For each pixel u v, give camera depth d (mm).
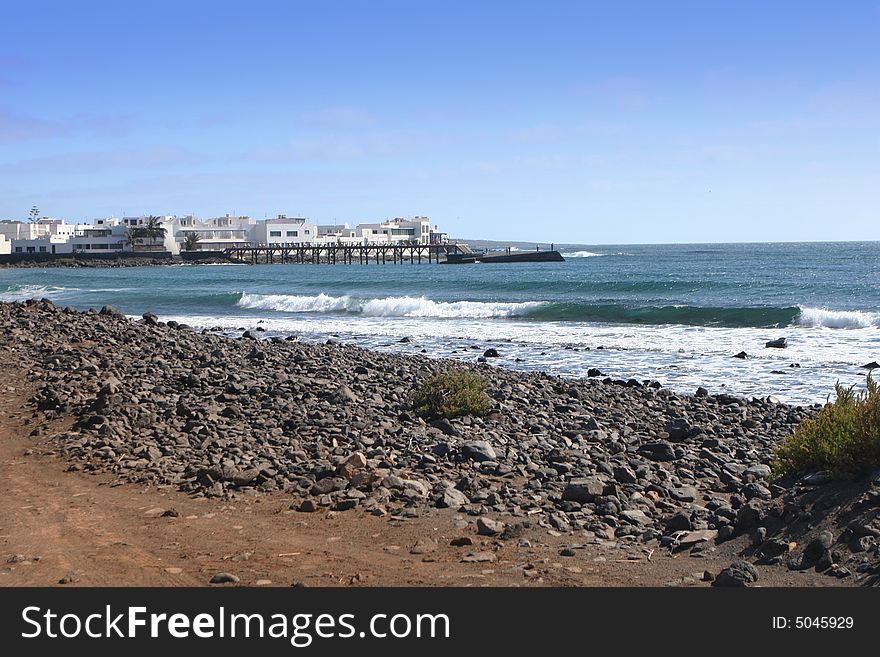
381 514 8398
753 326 33938
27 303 33500
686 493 9461
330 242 197375
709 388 20281
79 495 9336
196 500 9078
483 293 56781
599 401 17359
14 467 10609
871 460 7297
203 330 31688
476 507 8594
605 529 7902
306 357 22250
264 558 7227
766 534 7078
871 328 31578
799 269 88875
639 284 57438
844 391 8359
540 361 25500
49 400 14102
